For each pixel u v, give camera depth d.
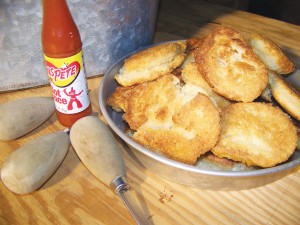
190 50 0.32
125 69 0.29
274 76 0.29
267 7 0.85
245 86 0.26
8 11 0.27
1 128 0.27
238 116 0.26
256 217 0.23
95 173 0.24
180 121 0.25
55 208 0.23
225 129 0.25
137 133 0.25
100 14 0.30
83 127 0.25
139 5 0.31
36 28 0.29
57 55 0.25
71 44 0.25
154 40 0.42
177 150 0.24
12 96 0.33
